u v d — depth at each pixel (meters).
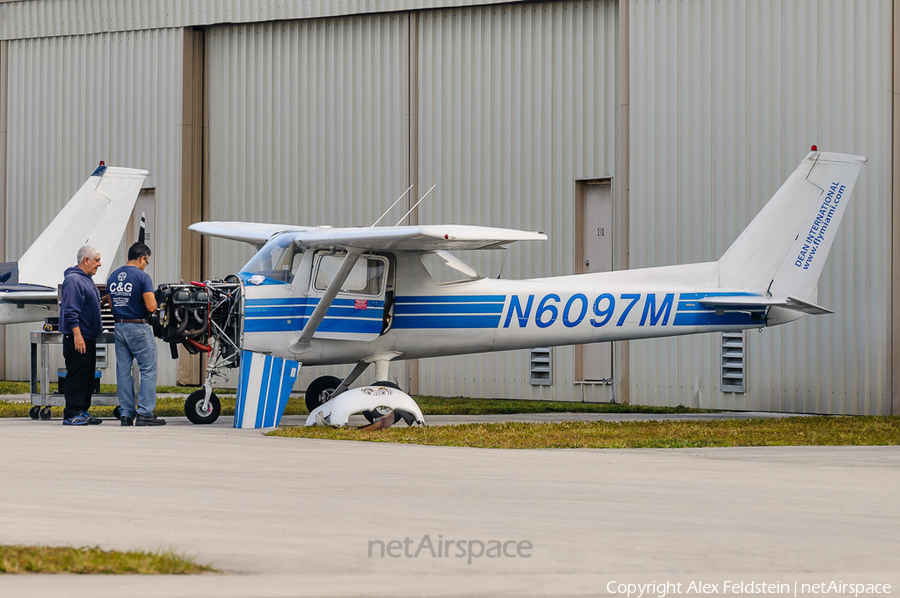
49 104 61.38
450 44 52.44
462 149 52.22
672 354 47.75
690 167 46.94
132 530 14.78
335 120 54.91
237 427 33.38
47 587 11.40
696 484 19.70
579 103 49.91
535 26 50.81
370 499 17.66
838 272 44.31
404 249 36.19
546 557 13.20
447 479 20.23
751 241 40.06
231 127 57.59
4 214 62.59
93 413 40.38
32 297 42.28
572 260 50.00
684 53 46.97
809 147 44.59
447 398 52.09
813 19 44.53
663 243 47.50
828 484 19.80
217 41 57.84
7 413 38.66
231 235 43.81
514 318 38.38
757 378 45.91
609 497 18.02
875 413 43.69
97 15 59.69
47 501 17.27
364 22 54.22
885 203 43.34
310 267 35.84
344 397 31.83
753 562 12.99
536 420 39.69
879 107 43.38
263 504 17.08
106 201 45.78
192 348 35.19
